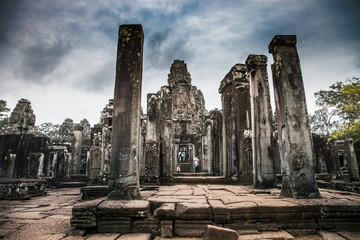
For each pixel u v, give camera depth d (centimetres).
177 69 2623
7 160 1298
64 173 1519
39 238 392
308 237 405
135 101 542
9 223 497
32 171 1352
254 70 827
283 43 610
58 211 632
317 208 429
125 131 530
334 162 1533
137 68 560
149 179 1004
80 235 408
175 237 404
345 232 413
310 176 535
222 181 991
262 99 811
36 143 1686
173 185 951
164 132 1073
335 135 1570
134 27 583
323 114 2883
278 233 398
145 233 418
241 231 400
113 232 421
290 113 569
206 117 1608
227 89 1128
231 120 1028
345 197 532
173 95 2539
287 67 598
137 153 530
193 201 462
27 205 733
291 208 422
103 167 1345
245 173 909
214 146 1342
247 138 926
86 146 2020
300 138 557
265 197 521
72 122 2581
